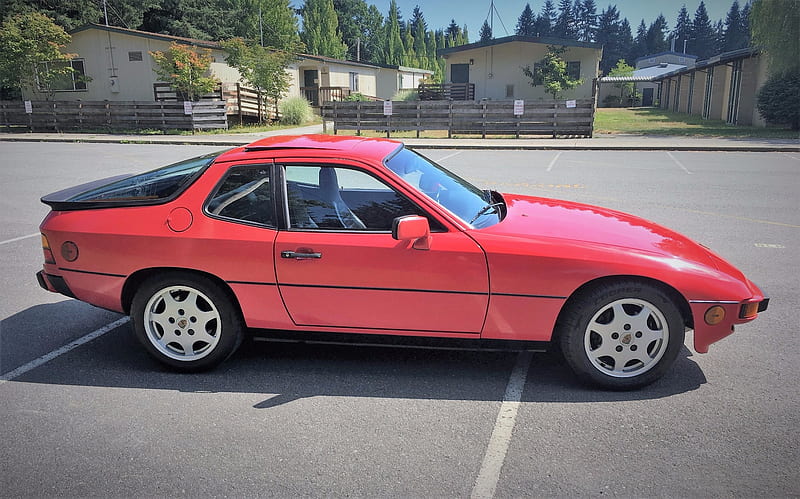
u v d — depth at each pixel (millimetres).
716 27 122500
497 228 3555
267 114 28438
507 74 32719
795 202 9414
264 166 3641
